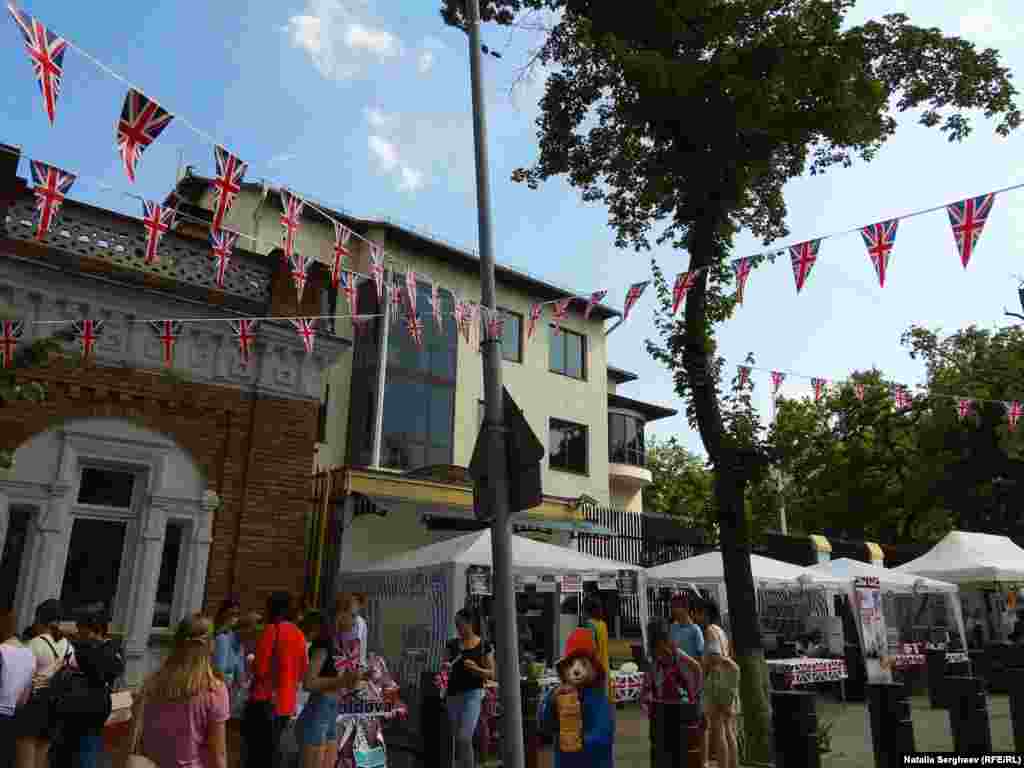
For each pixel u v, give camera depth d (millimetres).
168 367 10031
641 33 10164
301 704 7254
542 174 11641
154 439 10031
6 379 5219
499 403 6199
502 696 5367
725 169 9898
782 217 11867
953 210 5590
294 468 11000
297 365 11375
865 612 12008
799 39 9203
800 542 21250
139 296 10148
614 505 25953
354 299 7102
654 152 10758
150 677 4047
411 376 19531
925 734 10141
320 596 13617
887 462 27875
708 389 9867
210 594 9984
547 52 11047
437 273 20719
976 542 16812
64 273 9539
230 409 10672
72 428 9453
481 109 7020
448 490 15594
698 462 42406
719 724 7219
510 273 22172
